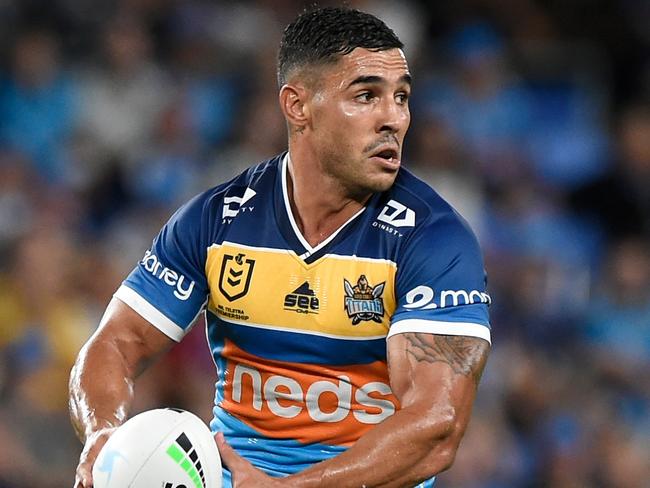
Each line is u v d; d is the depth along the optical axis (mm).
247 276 15609
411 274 15141
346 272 15336
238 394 16047
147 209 38094
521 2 46469
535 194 41406
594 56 45375
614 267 39906
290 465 15789
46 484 30125
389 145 15133
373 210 15562
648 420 36250
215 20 43656
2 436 30031
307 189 15539
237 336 15805
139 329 16156
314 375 15547
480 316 14992
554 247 40406
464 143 41438
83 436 15211
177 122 39969
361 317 15266
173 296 16109
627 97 45188
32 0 42469
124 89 41125
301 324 15391
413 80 42438
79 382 15695
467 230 15461
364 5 43719
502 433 34156
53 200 37062
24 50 41250
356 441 14688
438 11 45094
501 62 44312
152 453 13984
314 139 15352
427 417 14219
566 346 37531
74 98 40719
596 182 42656
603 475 34531
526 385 35594
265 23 43875
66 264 33906
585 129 43719
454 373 14586
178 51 42781
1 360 31906
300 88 15484
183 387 31812
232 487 14570
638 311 38844
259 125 39625
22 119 40438
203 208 16172
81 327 33375
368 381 15562
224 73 42344
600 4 46969
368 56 15086
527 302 37906
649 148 43094
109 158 40031
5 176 37219
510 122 43062
